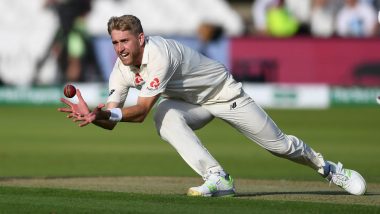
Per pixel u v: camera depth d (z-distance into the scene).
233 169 39.00
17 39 78.88
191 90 22.64
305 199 23.06
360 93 78.50
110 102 22.92
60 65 78.94
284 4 77.94
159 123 22.84
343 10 77.81
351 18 77.81
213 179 22.55
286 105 78.69
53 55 78.94
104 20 78.12
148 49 21.58
